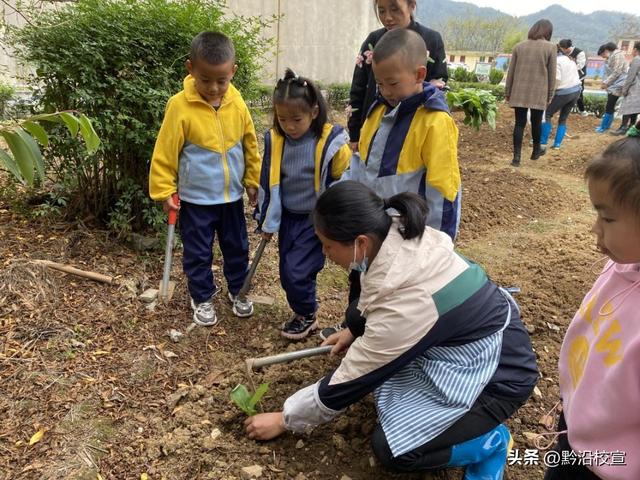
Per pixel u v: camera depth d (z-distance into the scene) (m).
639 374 1.29
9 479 1.89
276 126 2.71
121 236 3.56
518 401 1.92
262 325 3.05
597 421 1.39
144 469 1.98
